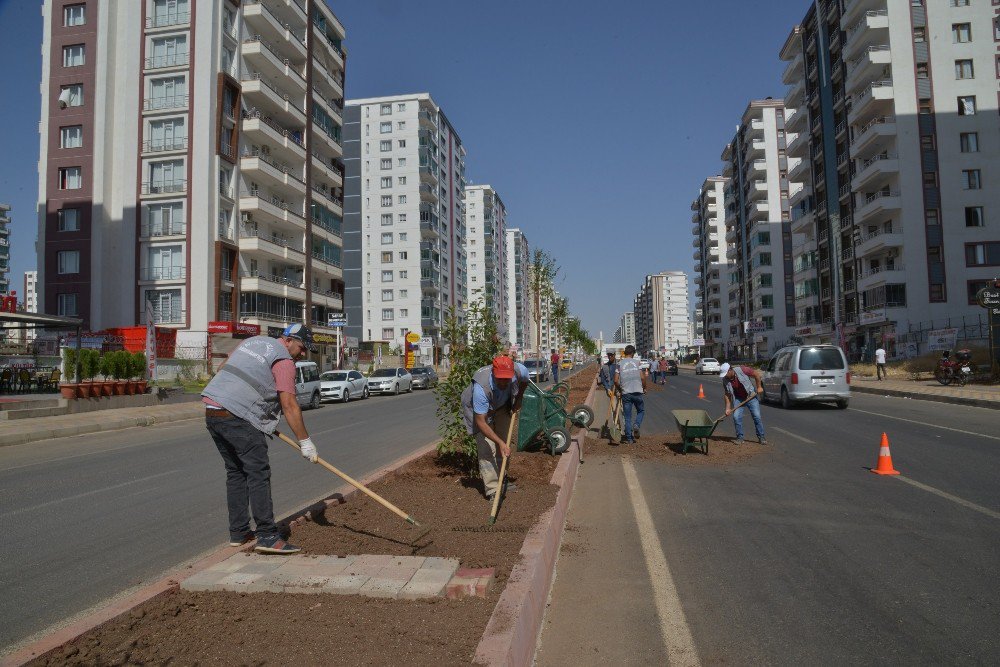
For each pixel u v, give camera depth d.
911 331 42.16
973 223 42.66
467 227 119.12
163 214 37.94
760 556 5.13
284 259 44.28
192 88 37.97
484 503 6.09
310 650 3.02
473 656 2.88
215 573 4.01
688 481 8.22
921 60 43.66
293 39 45.84
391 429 15.45
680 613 4.06
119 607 3.47
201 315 37.09
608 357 13.38
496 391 6.11
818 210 57.09
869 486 7.67
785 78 63.47
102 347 30.53
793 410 17.89
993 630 3.70
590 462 9.84
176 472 9.70
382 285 78.88
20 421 17.31
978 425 13.32
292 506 6.95
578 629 3.88
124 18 39.06
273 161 45.09
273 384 4.70
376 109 80.06
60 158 38.50
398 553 4.52
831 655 3.46
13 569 4.98
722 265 107.00
